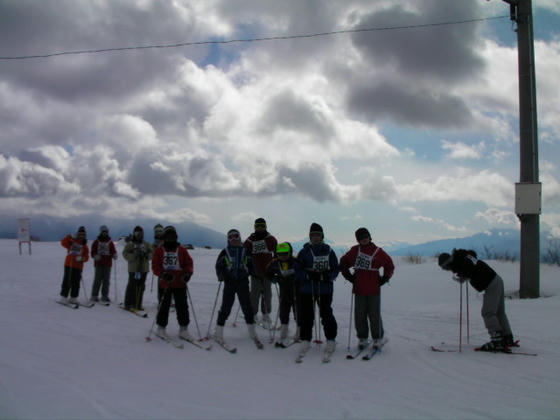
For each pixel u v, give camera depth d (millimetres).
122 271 19109
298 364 6551
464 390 5348
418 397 5121
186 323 7758
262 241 9055
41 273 16703
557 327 8625
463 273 7328
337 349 7500
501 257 18859
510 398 5047
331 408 4785
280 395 5184
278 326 9398
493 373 5988
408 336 8477
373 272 7332
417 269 18766
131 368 6016
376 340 7262
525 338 7887
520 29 13039
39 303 10359
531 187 12328
